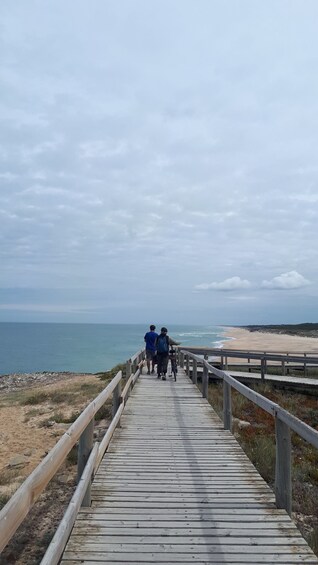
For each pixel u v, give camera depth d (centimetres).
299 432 390
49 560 279
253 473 584
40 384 2784
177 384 1448
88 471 451
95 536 398
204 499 490
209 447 711
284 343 7069
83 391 1769
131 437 771
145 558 360
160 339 1559
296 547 381
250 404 1303
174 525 423
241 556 365
